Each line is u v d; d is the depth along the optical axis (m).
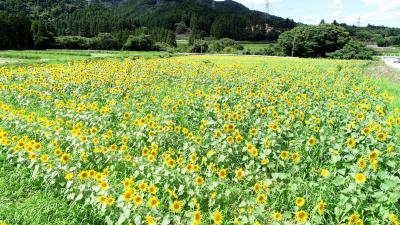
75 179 7.00
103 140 9.73
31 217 6.18
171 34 131.00
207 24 184.00
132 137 9.71
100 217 6.25
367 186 6.12
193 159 7.50
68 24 147.50
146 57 59.56
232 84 19.81
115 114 12.28
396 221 5.12
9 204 6.55
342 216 5.89
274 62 47.56
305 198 6.65
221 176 6.61
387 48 143.75
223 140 8.69
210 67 32.25
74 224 6.16
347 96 16.50
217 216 5.43
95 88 17.00
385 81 24.81
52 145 8.45
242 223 5.61
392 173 7.07
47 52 68.31
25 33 92.12
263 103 13.57
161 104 14.21
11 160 8.02
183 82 20.45
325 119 11.63
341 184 6.50
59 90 16.39
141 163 7.49
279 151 8.09
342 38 95.38
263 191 6.66
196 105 13.01
